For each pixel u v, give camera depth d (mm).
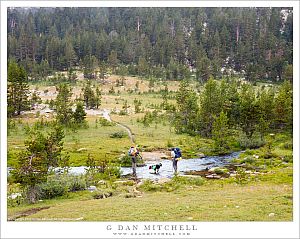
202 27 143000
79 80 118125
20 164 24484
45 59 124875
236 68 122625
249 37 127438
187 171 35500
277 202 21000
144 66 124000
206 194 24000
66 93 66938
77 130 57781
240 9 141375
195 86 107625
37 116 65938
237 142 49906
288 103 53906
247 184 27516
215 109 56438
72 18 168625
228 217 18906
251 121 52031
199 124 57500
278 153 42219
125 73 124688
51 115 67875
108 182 29766
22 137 51188
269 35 121188
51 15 167250
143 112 77000
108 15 172375
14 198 24500
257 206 20375
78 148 46594
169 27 149625
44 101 86062
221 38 130500
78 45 138000
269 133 53969
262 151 43781
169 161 41344
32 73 114062
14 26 147875
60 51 131125
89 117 70812
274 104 54781
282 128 55125
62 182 26406
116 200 22984
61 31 158875
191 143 51031
